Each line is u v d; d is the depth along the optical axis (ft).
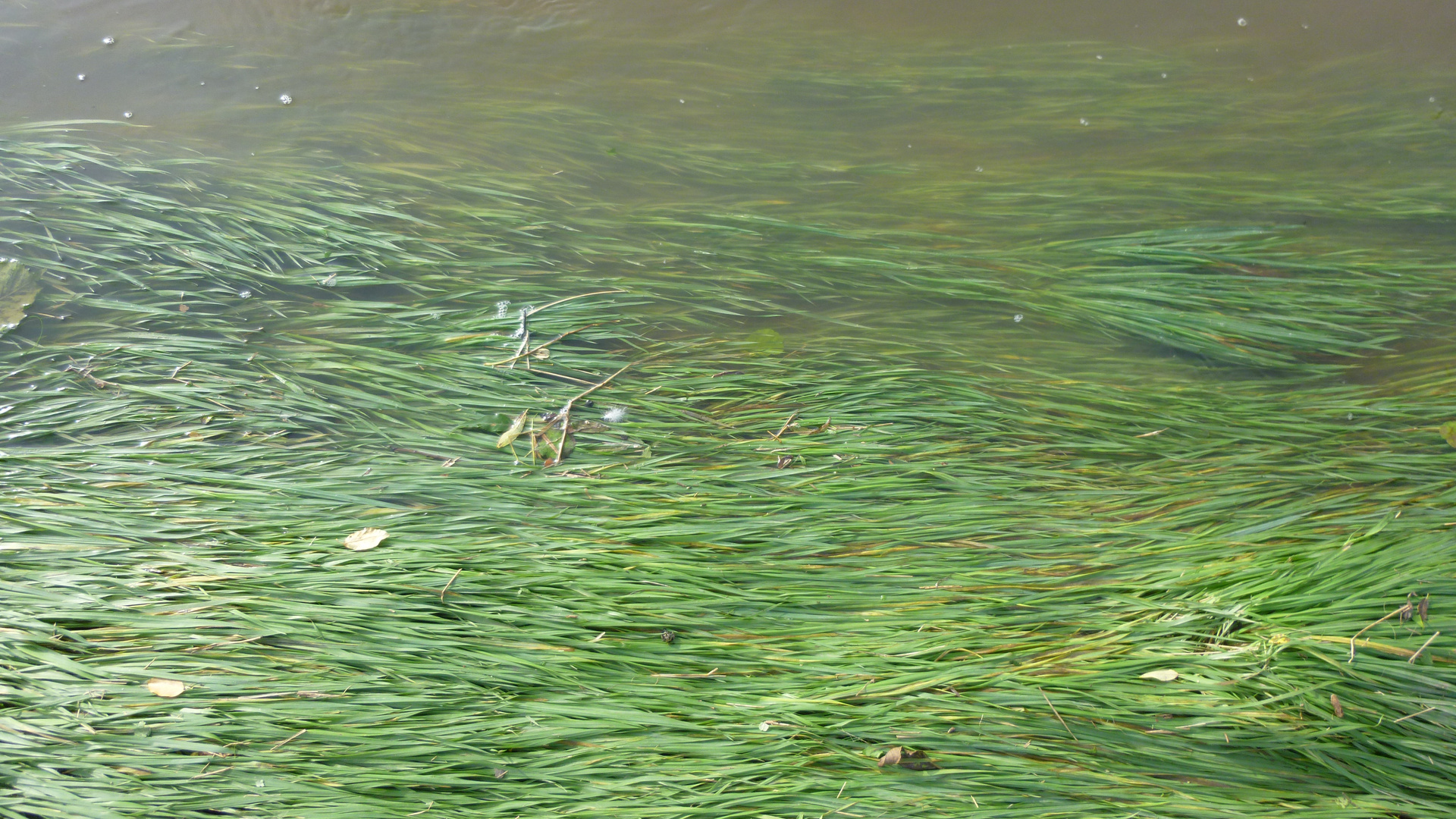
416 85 18.83
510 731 13.43
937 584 13.93
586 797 13.30
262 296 15.48
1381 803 13.23
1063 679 13.52
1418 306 15.39
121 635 13.64
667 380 15.01
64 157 16.30
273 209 15.97
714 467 14.48
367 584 13.82
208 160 16.46
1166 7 20.84
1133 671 13.56
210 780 13.28
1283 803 13.25
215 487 14.26
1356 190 16.22
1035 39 20.48
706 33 20.67
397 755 13.37
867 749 13.41
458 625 13.70
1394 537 13.89
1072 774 13.32
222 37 19.86
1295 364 15.10
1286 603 13.67
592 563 13.94
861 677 13.58
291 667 13.57
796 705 13.48
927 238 16.02
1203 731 13.39
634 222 16.14
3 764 13.28
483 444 14.56
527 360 15.06
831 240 16.02
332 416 14.66
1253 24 20.30
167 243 15.66
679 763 13.35
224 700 13.47
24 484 14.21
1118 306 15.35
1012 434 14.69
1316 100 18.10
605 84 19.10
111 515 14.08
